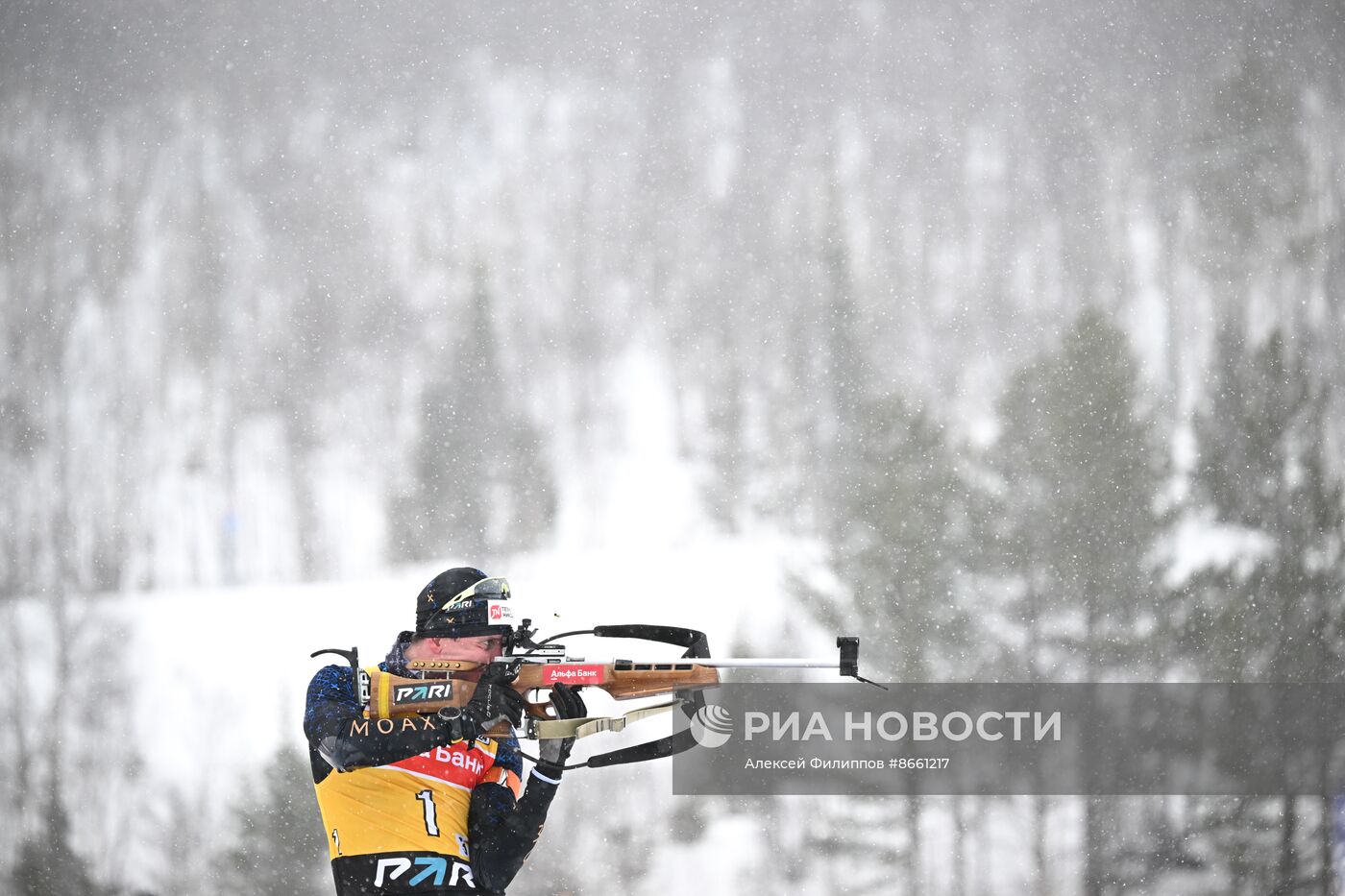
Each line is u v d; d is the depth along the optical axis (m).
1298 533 97.19
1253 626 85.69
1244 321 180.12
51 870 108.50
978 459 85.50
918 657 81.50
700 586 129.75
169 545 161.00
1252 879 80.06
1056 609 82.56
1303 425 106.06
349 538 162.88
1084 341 88.56
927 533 83.25
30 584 149.25
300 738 110.69
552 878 84.06
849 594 83.44
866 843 79.88
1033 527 83.75
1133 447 86.94
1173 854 79.94
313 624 136.62
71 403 189.38
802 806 81.88
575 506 163.38
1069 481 84.69
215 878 83.06
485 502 165.50
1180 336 179.25
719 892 79.19
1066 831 79.56
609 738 88.75
